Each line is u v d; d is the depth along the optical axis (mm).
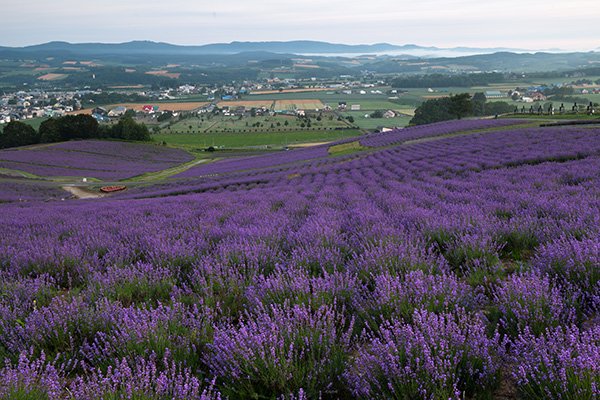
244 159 85250
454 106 110812
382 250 5371
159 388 2568
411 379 2578
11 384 2607
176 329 3549
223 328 3473
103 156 93438
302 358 3090
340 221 8656
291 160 64375
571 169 15508
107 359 3236
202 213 12164
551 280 4234
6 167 70125
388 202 11328
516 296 3643
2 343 3658
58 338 3590
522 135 38969
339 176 28594
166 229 8594
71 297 4789
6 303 4414
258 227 8102
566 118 68875
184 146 133125
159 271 5574
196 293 4793
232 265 5617
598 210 7145
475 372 2729
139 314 3734
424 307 3629
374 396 2662
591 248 4461
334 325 3510
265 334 3094
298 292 4152
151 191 41531
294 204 12945
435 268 4941
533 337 2859
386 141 67375
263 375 2807
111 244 7387
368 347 3299
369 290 4676
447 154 32250
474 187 13758
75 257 6438
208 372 3152
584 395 2260
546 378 2484
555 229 6242
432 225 7051
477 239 5867
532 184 13031
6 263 6566
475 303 3930
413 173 23672
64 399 2779
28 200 43469
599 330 2738
